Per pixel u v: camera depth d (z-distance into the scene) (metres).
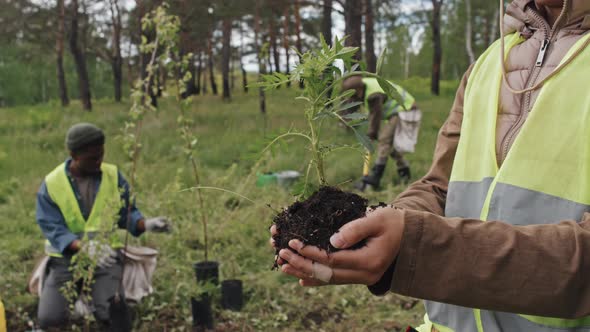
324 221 0.99
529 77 1.20
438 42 24.89
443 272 0.89
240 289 3.99
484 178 1.21
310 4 13.60
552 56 1.16
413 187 1.41
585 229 0.92
